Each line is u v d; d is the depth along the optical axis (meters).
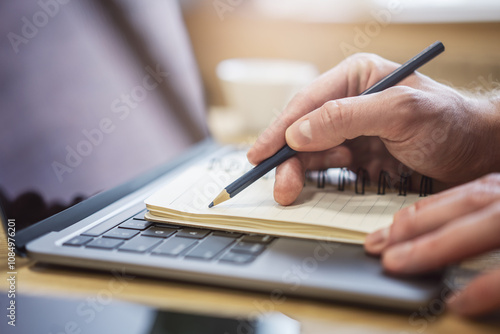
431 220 0.32
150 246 0.36
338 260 0.33
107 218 0.43
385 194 0.45
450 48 1.21
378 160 0.50
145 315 0.30
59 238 0.38
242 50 1.30
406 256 0.30
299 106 0.46
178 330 0.29
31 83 0.43
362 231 0.35
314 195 0.45
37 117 0.43
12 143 0.40
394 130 0.42
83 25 0.51
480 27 1.18
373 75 0.50
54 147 0.44
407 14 1.25
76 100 0.48
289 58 1.30
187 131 0.69
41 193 0.41
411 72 0.46
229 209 0.41
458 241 0.29
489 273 0.28
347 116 0.41
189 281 0.33
